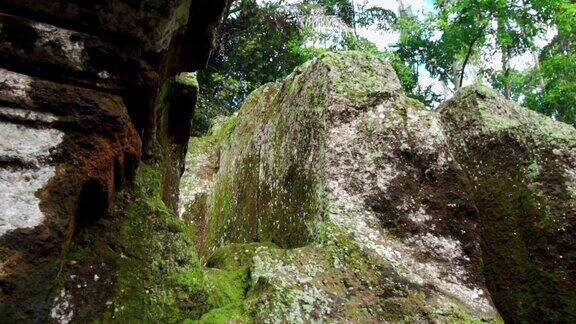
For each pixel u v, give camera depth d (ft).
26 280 5.19
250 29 36.06
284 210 12.00
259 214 13.78
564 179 14.03
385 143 10.49
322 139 10.74
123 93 7.03
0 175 5.56
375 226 9.38
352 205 9.57
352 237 9.04
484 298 8.79
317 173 10.52
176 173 12.34
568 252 12.93
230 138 21.52
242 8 36.14
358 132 10.69
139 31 7.05
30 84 6.13
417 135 10.64
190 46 9.40
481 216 14.15
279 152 13.78
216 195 19.94
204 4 8.68
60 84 6.38
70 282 5.89
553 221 13.35
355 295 8.04
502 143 14.74
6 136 5.78
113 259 6.40
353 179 9.96
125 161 6.82
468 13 27.89
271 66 36.91
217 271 8.48
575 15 28.17
